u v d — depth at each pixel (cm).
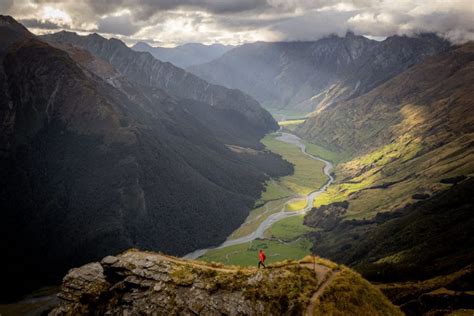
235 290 5788
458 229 18375
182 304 5872
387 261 18275
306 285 5612
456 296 10012
